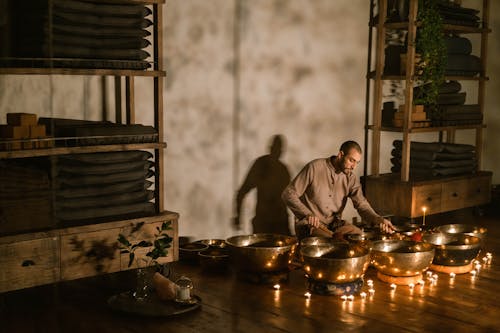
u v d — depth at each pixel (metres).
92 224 3.32
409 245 3.83
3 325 2.96
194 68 4.21
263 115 4.61
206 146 4.33
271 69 4.62
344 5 5.01
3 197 3.09
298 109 4.81
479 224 5.39
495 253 4.43
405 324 3.02
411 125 4.98
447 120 5.28
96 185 3.44
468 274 3.89
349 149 4.09
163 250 3.43
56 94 3.65
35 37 3.16
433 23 4.89
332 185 4.28
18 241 3.08
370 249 3.60
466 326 3.01
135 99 3.98
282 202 4.80
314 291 3.47
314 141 4.94
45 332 2.88
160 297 3.27
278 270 3.68
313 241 3.86
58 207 3.28
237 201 4.54
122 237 3.31
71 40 3.27
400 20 5.05
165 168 4.16
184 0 4.12
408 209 4.93
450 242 4.12
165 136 4.14
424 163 5.20
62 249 3.22
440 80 5.03
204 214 4.38
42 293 3.43
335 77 5.02
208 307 3.24
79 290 3.49
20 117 3.13
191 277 3.77
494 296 3.47
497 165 6.41
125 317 3.08
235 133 4.47
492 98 6.34
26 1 3.20
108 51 3.39
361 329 2.95
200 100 4.27
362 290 3.55
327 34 4.92
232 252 3.70
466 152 5.48
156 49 3.60
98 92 3.83
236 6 4.38
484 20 5.55
